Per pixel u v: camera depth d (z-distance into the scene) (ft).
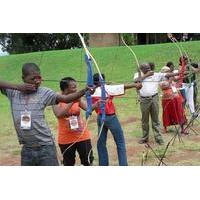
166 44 69.51
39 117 15.60
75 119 19.21
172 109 31.45
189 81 34.47
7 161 27.02
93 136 33.42
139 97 29.37
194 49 64.08
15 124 15.81
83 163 19.81
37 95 15.61
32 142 15.67
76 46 96.58
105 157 21.17
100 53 71.61
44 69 69.36
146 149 28.09
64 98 15.71
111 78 62.03
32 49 98.37
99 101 19.88
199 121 36.32
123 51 70.74
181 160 25.22
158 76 28.99
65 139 19.38
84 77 64.03
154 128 29.14
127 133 33.78
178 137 30.58
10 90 15.88
